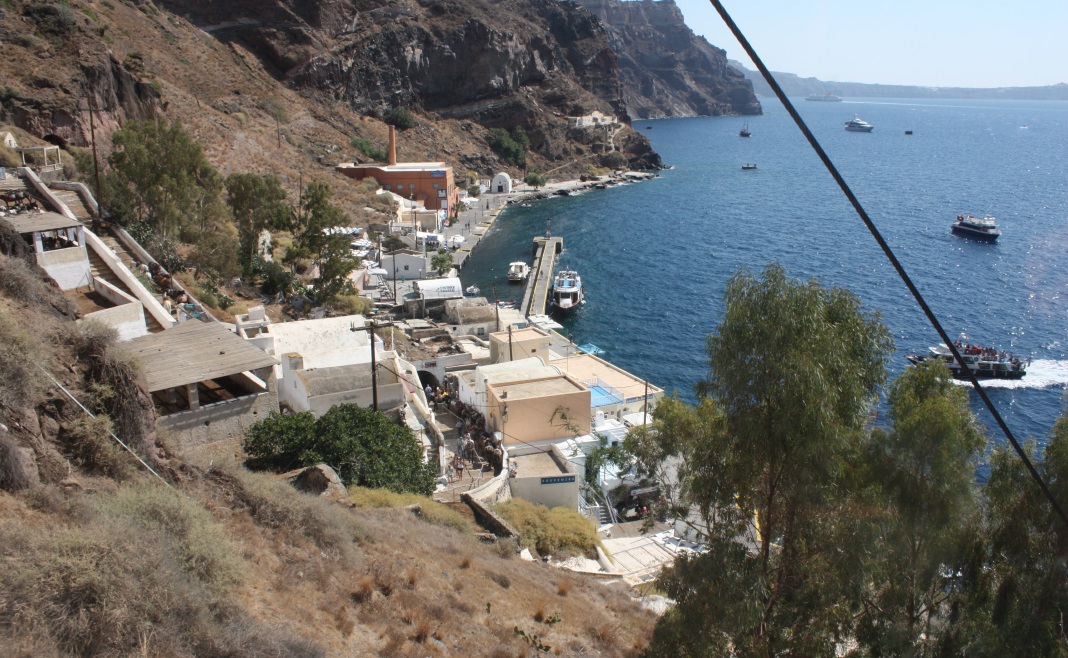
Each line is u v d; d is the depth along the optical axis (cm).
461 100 19600
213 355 3114
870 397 1770
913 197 16425
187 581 1410
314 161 13450
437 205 13538
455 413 4878
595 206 15862
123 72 8731
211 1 16050
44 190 4822
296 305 6544
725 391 1656
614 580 2956
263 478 2153
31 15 8262
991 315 8344
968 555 1842
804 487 1566
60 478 1597
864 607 1856
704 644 1599
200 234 6112
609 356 7581
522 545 2981
